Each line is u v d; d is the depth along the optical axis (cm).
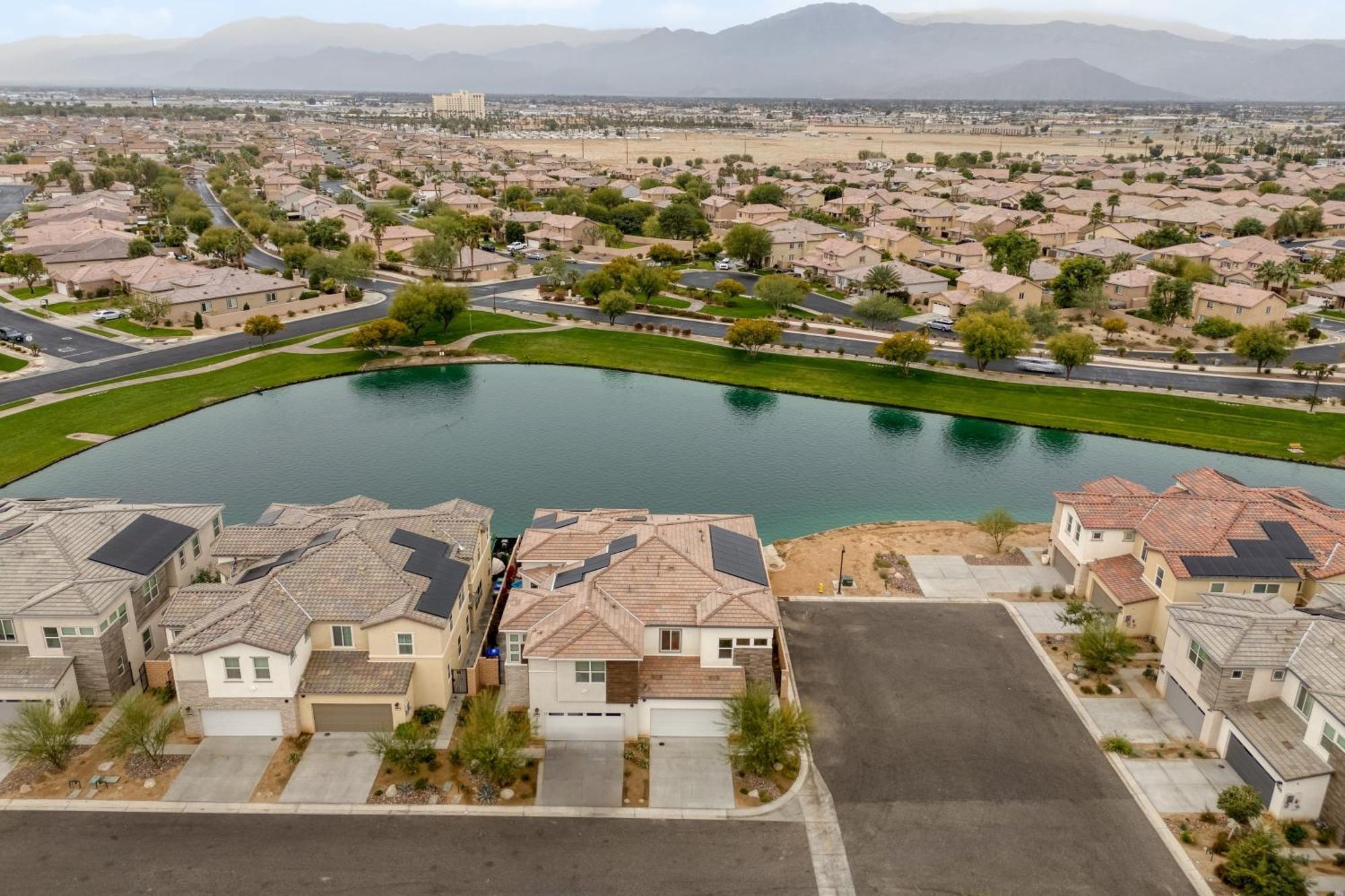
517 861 3856
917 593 6225
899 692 5091
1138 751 4594
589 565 5112
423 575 4988
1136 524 5928
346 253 16138
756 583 4975
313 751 4503
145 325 13138
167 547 5247
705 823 4109
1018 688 5144
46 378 10669
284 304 14000
